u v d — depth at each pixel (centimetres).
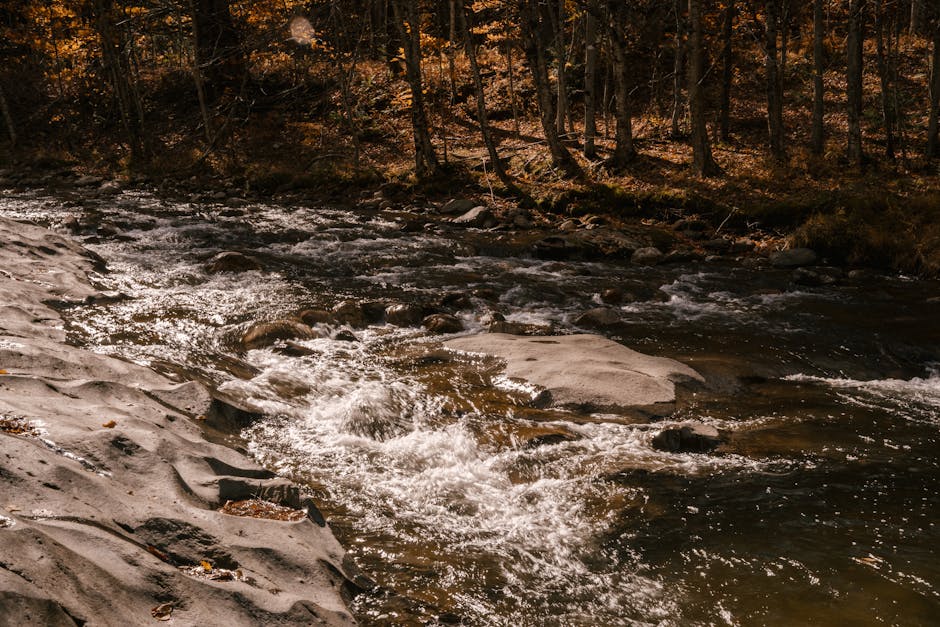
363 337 883
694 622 387
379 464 549
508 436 614
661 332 972
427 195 1981
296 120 2633
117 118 2850
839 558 453
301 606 334
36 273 959
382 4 2833
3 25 2906
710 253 1484
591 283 1235
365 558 418
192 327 854
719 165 1928
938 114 2055
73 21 2623
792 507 517
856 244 1423
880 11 1909
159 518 362
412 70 2050
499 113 2612
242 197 2038
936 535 484
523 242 1520
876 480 564
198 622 301
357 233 1559
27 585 262
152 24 2375
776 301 1155
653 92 2484
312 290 1095
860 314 1084
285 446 562
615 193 1739
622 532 476
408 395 685
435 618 372
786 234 1548
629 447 606
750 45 2572
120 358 664
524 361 783
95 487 363
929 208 1502
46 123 2886
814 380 815
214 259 1193
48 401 462
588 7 1873
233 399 620
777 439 641
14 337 616
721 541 470
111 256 1241
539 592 406
